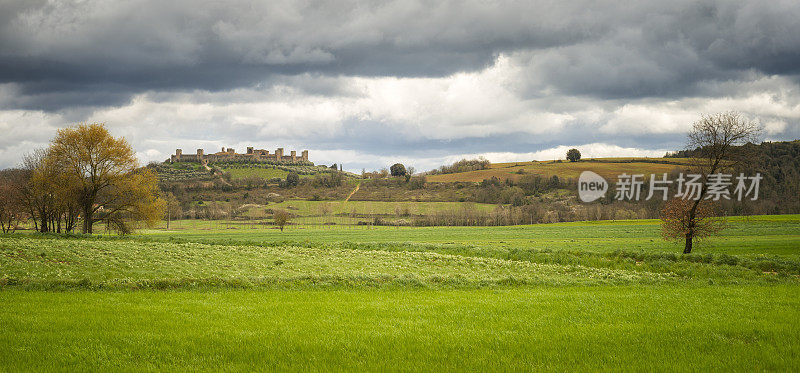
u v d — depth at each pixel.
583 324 15.10
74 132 64.12
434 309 18.03
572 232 94.69
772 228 81.19
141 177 67.25
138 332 13.20
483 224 144.00
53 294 20.19
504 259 45.69
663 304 19.34
